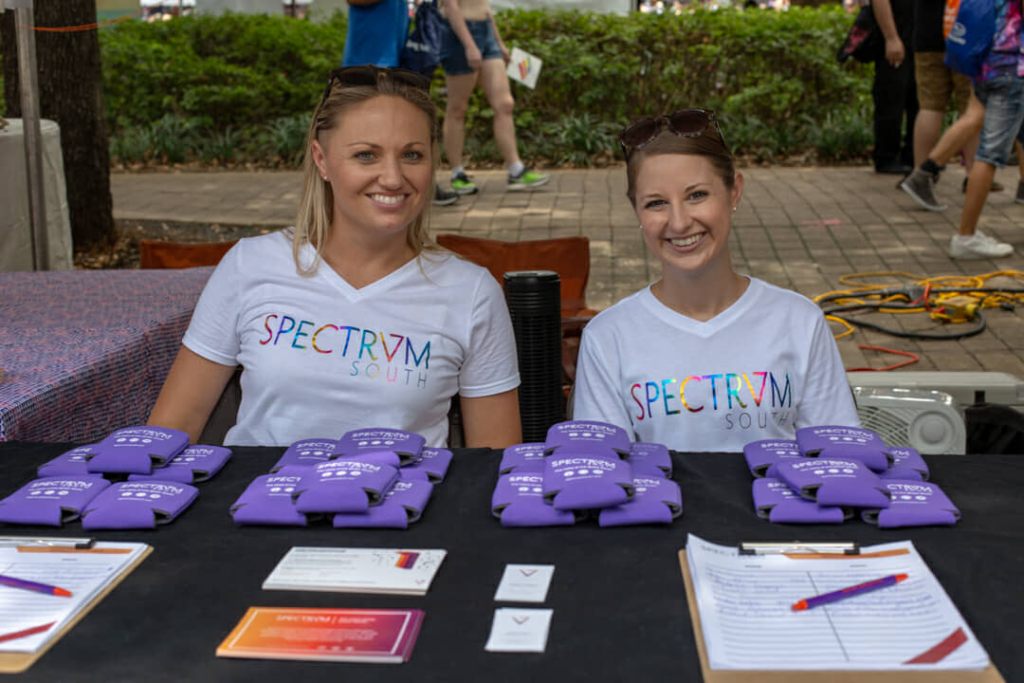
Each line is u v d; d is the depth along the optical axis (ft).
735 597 4.03
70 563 4.44
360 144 6.72
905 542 4.45
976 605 3.97
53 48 21.44
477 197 26.58
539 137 33.88
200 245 13.21
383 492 4.94
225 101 36.17
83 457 5.59
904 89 28.37
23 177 16.15
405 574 4.27
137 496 4.99
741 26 34.68
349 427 7.07
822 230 22.76
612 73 34.81
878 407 9.20
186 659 3.73
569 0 40.14
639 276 19.44
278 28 37.27
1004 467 5.49
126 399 8.16
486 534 4.73
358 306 7.11
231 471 5.66
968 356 15.23
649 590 4.15
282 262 7.26
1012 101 19.11
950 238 21.84
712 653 3.63
